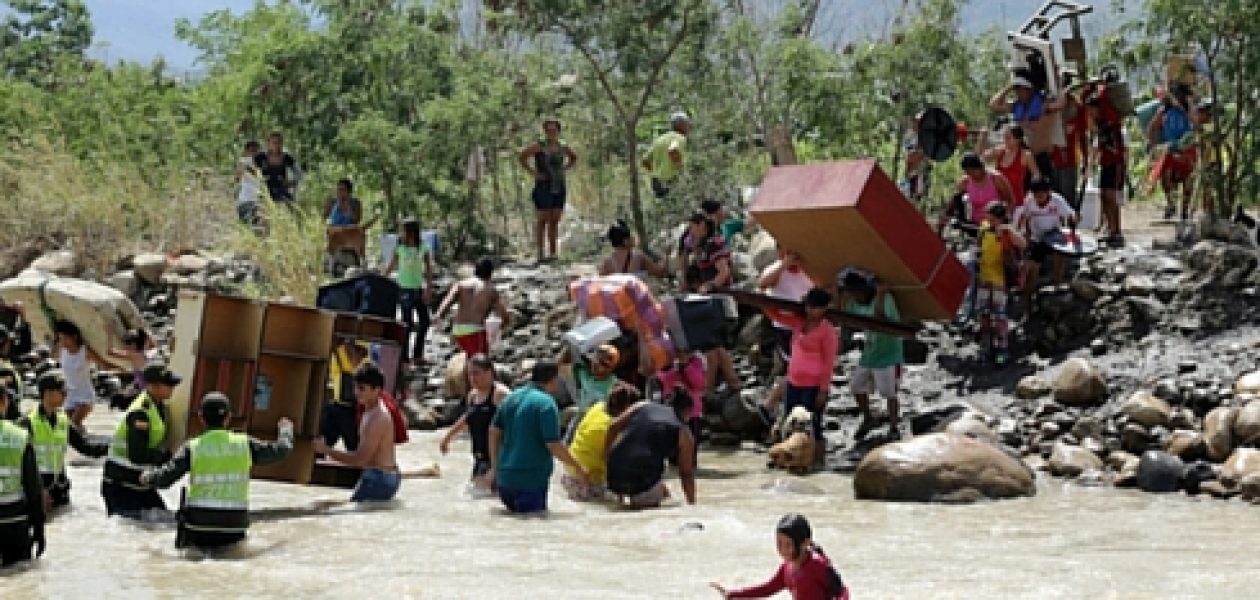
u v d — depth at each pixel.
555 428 14.06
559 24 25.27
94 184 28.33
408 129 27.30
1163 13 20.66
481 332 20.34
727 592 9.51
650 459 14.38
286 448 12.86
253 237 25.12
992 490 14.74
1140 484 15.27
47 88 39.88
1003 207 18.39
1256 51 20.25
